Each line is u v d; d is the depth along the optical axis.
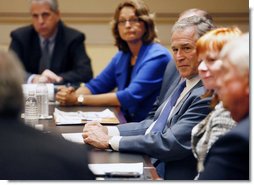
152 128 3.22
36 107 3.88
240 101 2.01
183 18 3.17
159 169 2.97
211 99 2.77
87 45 7.22
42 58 5.83
